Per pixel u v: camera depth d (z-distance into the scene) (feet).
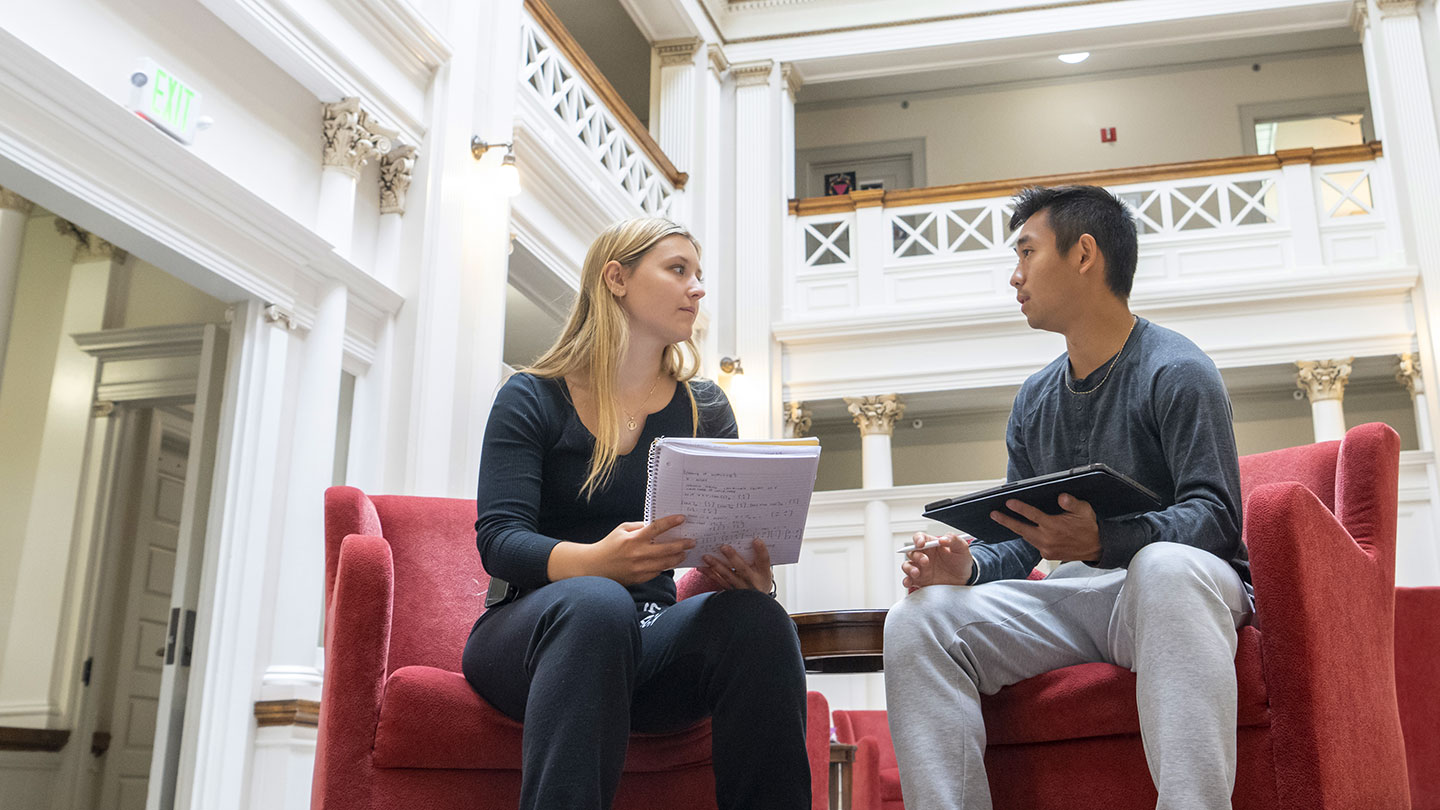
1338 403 24.13
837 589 24.40
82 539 15.56
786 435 26.61
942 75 34.12
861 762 14.37
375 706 5.59
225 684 11.63
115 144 10.51
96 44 10.80
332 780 5.48
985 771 5.64
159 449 16.51
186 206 11.42
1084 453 6.37
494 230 16.44
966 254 26.94
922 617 5.77
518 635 5.08
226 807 11.37
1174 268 25.88
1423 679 9.21
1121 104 33.65
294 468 12.78
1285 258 25.36
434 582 7.30
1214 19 27.20
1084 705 5.56
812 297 27.45
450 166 15.53
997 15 28.02
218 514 12.05
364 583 5.70
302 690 11.97
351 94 13.89
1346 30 31.71
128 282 16.16
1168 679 5.02
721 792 4.99
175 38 11.79
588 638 4.60
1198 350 6.09
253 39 12.66
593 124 22.12
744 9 29.14
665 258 5.99
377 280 14.12
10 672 15.33
